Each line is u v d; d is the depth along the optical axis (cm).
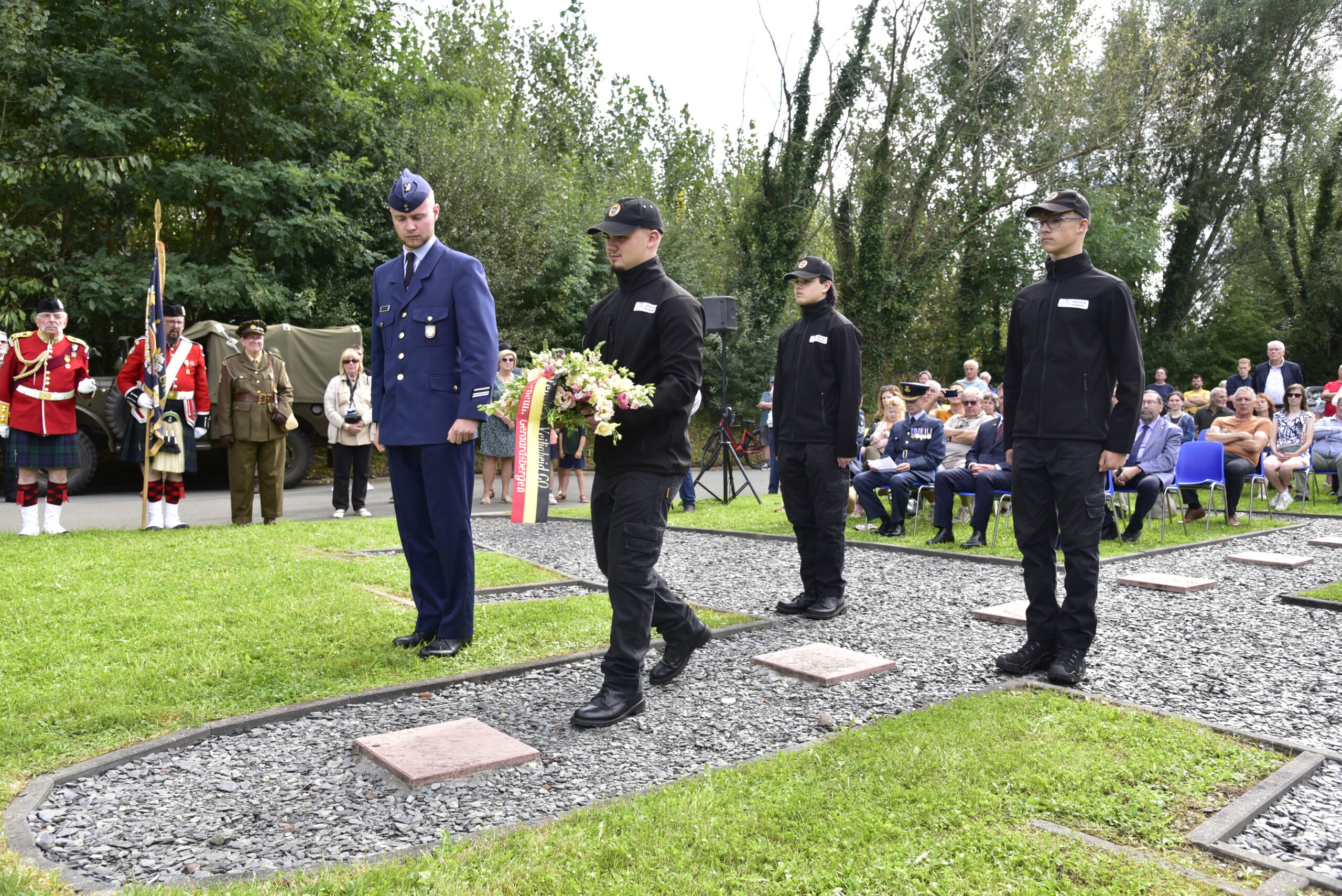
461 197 1888
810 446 534
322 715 358
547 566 710
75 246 1578
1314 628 502
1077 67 2414
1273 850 244
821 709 363
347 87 1841
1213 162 2831
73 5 1510
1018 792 272
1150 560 740
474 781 292
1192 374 2920
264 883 219
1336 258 2778
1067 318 411
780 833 242
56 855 241
